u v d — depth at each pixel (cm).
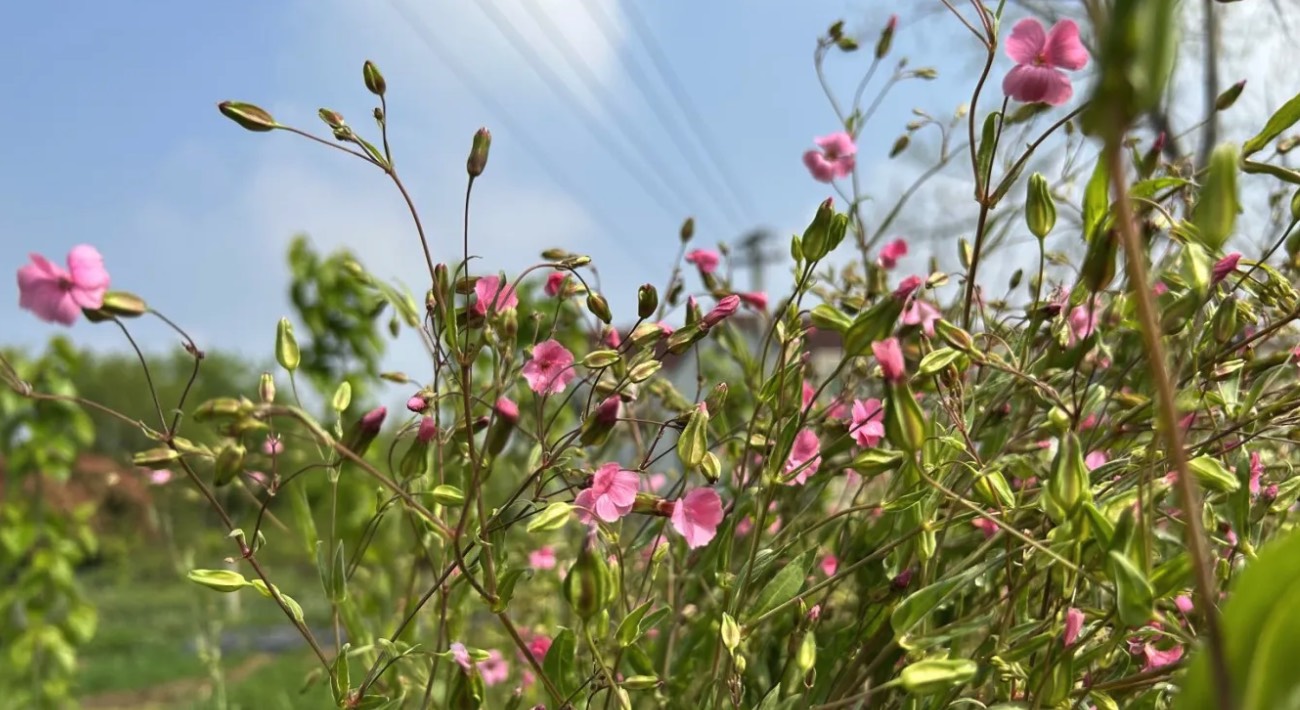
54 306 28
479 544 29
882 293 40
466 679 29
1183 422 29
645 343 31
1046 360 34
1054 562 28
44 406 84
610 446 47
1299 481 30
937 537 35
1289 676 20
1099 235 28
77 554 86
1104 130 18
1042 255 31
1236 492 28
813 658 29
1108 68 18
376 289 43
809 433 35
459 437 33
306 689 39
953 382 31
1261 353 38
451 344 30
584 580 26
